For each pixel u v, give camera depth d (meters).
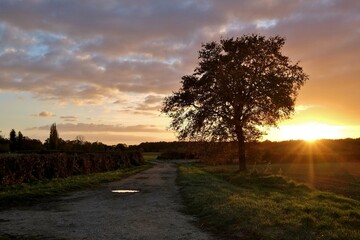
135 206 16.84
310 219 11.40
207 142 42.81
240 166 42.50
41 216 14.23
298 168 59.91
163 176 40.19
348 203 18.09
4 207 16.67
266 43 41.59
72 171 36.78
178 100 43.50
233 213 12.77
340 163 76.06
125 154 65.69
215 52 42.47
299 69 41.50
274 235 10.03
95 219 13.55
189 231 11.48
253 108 41.16
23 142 109.19
